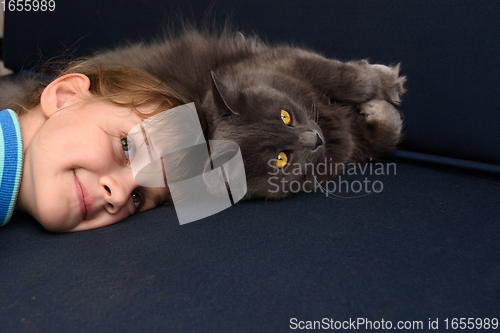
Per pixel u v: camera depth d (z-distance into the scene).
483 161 1.60
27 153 1.14
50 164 1.08
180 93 1.42
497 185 1.44
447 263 0.95
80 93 1.28
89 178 1.12
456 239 1.06
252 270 0.93
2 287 0.87
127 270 0.93
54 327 0.76
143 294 0.85
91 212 1.15
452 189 1.39
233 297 0.84
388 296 0.84
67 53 2.65
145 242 1.07
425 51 1.72
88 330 0.75
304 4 2.05
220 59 1.69
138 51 1.81
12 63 3.04
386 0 1.80
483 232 1.09
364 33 1.88
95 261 0.97
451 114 1.66
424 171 1.61
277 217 1.23
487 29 1.56
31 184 1.11
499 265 0.94
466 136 1.62
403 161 1.76
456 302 0.82
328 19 1.98
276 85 1.48
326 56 1.98
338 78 1.58
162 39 2.28
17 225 1.19
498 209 1.22
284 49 1.74
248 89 1.38
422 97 1.73
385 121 1.61
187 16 2.38
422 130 1.73
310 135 1.34
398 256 0.98
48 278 0.90
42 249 1.03
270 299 0.83
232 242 1.06
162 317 0.78
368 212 1.23
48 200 1.07
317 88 1.60
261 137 1.31
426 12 1.70
